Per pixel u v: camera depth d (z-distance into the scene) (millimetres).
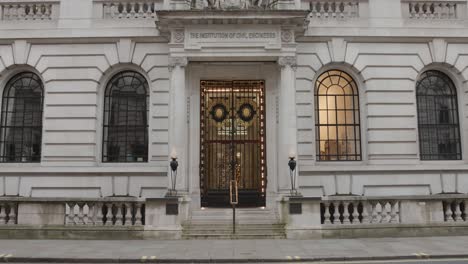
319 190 18969
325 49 19891
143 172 18828
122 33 19672
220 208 19094
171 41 18609
